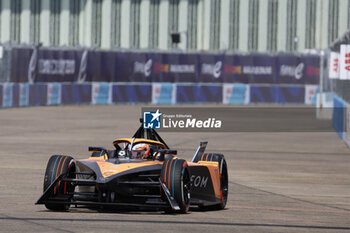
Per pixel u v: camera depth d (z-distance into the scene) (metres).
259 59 193.62
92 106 167.00
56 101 162.00
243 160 67.44
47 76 158.12
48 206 34.34
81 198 34.97
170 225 30.56
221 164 38.84
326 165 65.19
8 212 33.59
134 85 181.25
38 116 126.25
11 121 112.94
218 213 36.00
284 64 195.00
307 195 45.50
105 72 176.00
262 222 32.94
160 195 34.19
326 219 34.94
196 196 36.56
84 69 170.62
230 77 192.12
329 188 49.62
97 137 88.50
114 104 178.00
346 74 84.38
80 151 71.19
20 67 146.88
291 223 32.97
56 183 33.56
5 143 78.06
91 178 36.44
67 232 28.08
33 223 30.22
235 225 31.55
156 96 184.00
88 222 30.72
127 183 32.88
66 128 102.50
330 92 137.62
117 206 35.97
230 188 47.94
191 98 188.38
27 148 73.00
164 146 37.84
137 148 36.19
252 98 193.62
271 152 76.12
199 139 90.88
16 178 49.16
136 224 30.48
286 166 63.34
